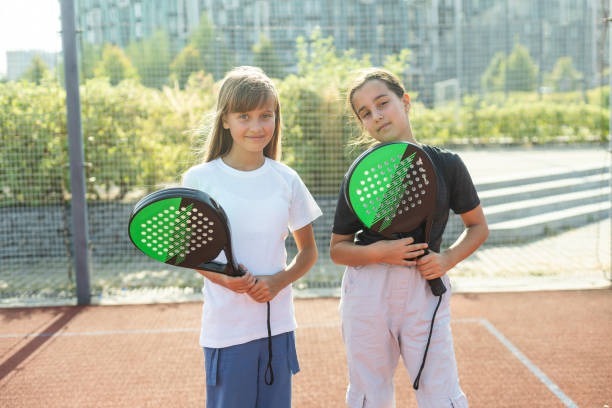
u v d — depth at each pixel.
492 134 11.85
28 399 2.83
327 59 5.81
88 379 3.05
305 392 2.85
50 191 5.81
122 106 5.77
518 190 7.52
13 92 5.50
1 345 3.56
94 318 4.07
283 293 1.96
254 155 1.93
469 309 4.07
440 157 2.01
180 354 3.38
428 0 6.36
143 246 1.72
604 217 7.03
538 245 6.12
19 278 5.19
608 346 3.35
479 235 2.05
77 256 4.36
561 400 2.71
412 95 6.64
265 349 1.90
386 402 2.02
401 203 1.82
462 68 7.48
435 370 1.94
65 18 4.14
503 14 9.87
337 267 5.36
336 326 3.79
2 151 5.61
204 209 1.67
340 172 5.81
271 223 1.92
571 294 4.40
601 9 4.91
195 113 5.86
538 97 12.39
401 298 1.96
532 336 3.53
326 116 5.76
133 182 5.89
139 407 2.73
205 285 1.94
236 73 1.92
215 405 1.89
